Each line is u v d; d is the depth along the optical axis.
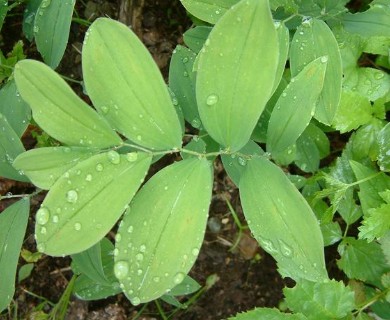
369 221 0.33
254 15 0.21
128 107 0.23
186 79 0.30
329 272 0.45
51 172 0.24
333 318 0.32
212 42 0.22
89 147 0.24
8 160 0.27
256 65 0.22
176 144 0.24
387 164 0.35
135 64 0.22
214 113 0.24
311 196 0.39
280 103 0.27
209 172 0.24
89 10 0.46
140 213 0.23
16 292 0.44
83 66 0.22
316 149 0.38
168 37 0.47
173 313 0.45
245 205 0.25
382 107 0.37
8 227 0.26
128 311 0.44
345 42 0.36
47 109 0.23
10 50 0.46
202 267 0.46
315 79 0.26
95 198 0.22
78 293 0.38
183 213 0.23
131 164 0.23
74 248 0.22
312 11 0.32
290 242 0.24
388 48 0.38
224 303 0.45
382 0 0.32
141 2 0.46
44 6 0.29
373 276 0.37
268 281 0.46
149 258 0.22
